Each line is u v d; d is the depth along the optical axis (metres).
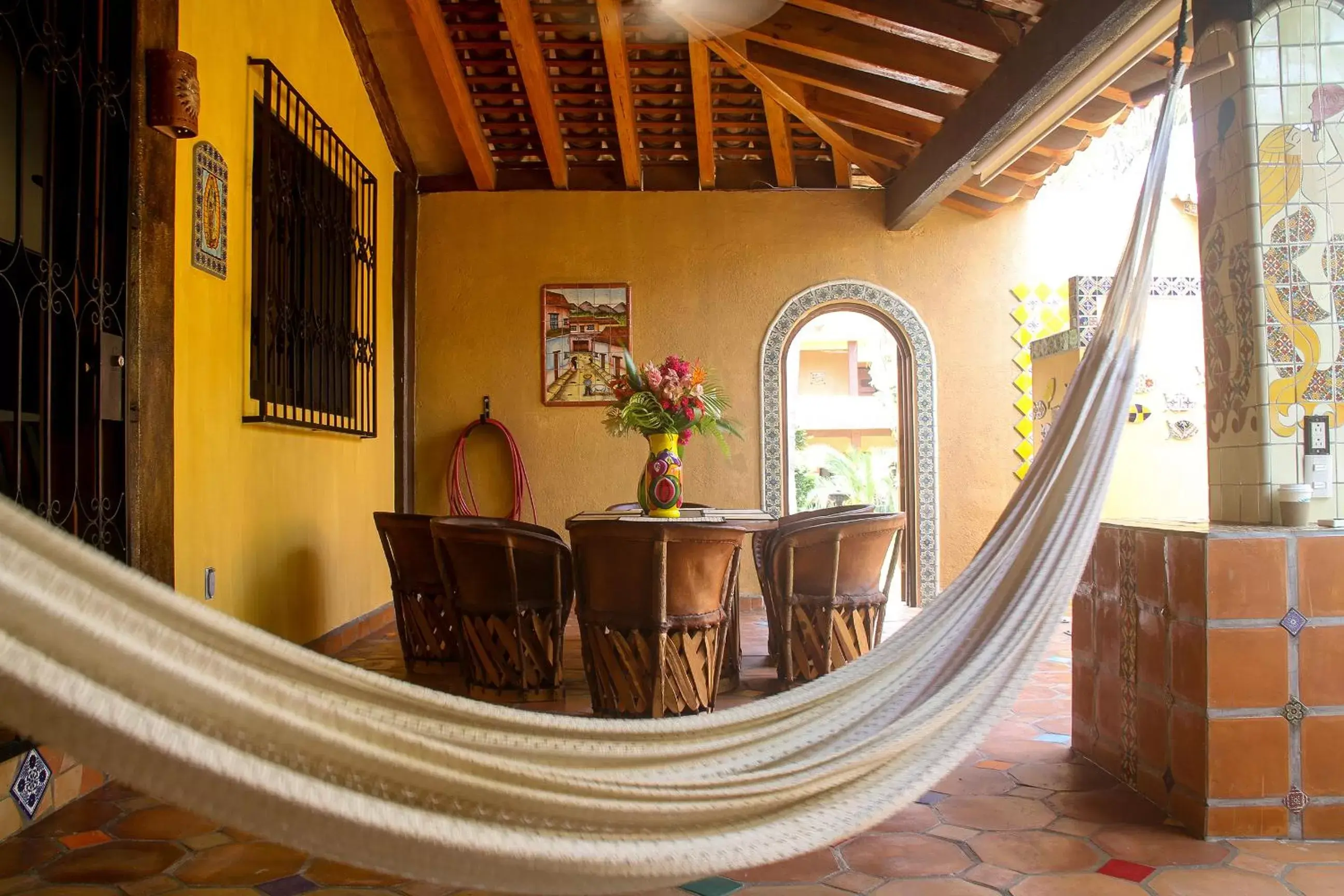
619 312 7.14
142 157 3.32
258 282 4.34
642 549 3.52
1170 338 6.44
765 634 6.00
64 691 0.97
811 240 7.16
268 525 4.49
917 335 7.11
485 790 1.31
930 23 4.70
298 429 4.90
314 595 5.14
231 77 4.14
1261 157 2.80
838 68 5.66
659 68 6.29
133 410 3.25
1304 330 2.78
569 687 4.52
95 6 3.12
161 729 1.03
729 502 7.06
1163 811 2.82
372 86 6.33
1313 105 2.81
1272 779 2.59
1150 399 6.41
